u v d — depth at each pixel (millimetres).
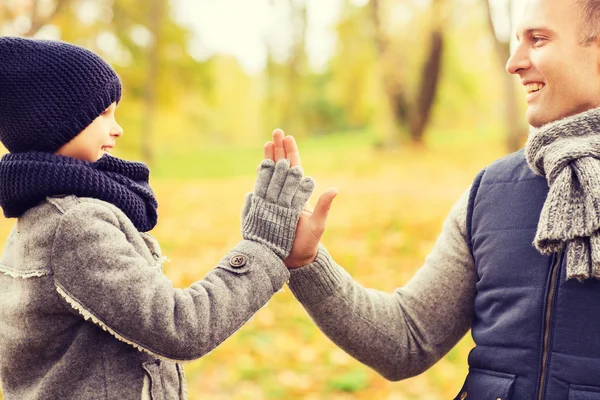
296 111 26500
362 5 18656
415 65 17016
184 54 19438
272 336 4695
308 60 25750
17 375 1510
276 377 4113
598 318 1392
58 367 1443
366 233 7332
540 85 1551
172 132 23984
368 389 3943
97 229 1415
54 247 1408
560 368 1418
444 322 1764
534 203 1559
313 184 1638
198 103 24844
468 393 1601
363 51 19297
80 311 1378
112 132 1616
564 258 1452
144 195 1615
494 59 13922
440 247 1813
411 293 1813
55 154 1497
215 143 28781
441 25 15969
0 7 12000
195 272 6316
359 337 1756
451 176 11516
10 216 1562
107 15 16484
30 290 1441
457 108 22781
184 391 1607
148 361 1496
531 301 1487
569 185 1405
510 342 1511
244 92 35250
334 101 25078
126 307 1363
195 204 10742
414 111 17188
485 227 1637
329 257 1759
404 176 12016
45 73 1492
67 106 1506
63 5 13102
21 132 1505
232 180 14273
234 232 8320
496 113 22391
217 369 4242
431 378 4023
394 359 1774
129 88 18438
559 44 1487
